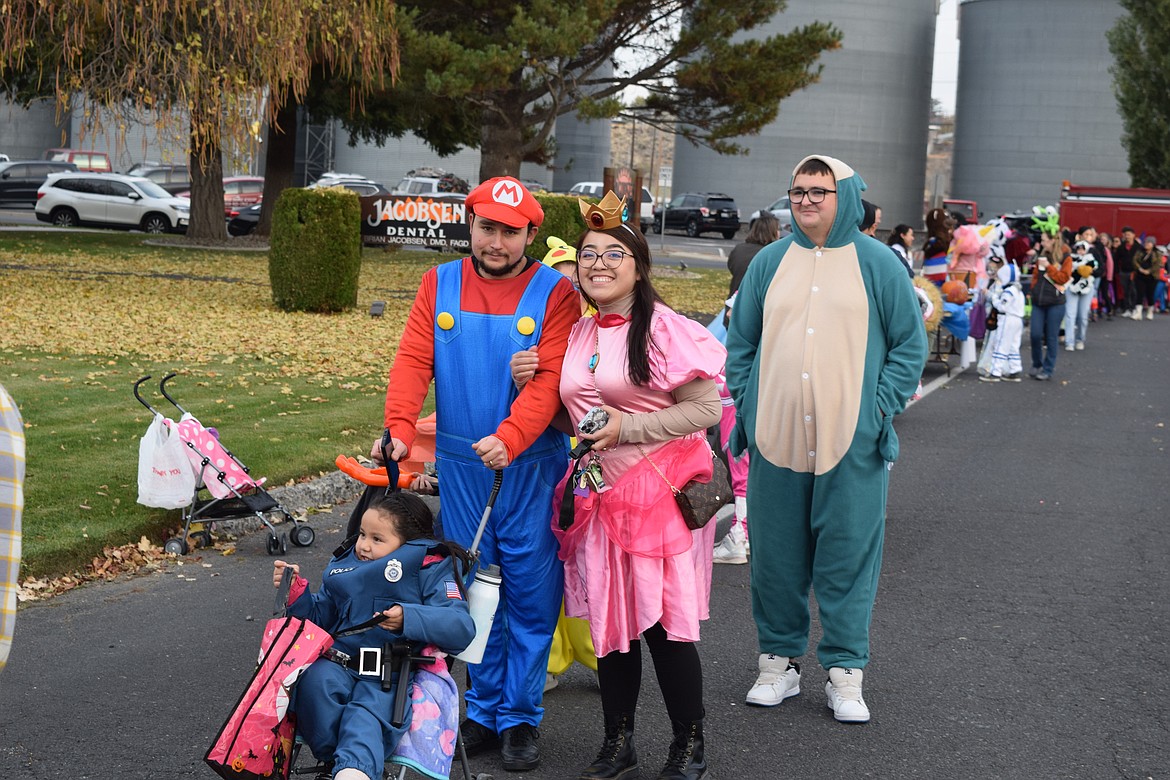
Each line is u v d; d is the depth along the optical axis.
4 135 60.25
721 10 26.31
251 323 16.73
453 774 4.38
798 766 4.55
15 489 2.48
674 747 4.34
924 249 16.38
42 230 33.28
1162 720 5.07
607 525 4.22
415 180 44.28
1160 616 6.49
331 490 8.44
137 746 4.52
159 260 26.64
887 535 8.14
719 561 7.43
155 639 5.69
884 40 56.38
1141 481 10.12
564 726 4.91
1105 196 35.50
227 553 7.15
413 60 23.89
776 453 4.99
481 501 4.40
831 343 4.86
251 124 18.47
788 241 5.11
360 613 3.62
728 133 26.98
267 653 3.42
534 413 4.23
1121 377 17.41
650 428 4.17
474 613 3.73
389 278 25.34
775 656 5.21
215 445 7.06
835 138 56.66
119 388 11.18
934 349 17.67
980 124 61.06
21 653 5.43
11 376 11.58
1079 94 59.00
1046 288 16.61
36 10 17.33
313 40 20.52
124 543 6.94
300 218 18.12
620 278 4.15
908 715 5.07
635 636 4.27
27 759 4.38
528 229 4.41
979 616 6.43
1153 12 45.53
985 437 12.10
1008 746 4.78
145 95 17.52
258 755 3.36
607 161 73.50
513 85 26.88
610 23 26.39
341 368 13.25
